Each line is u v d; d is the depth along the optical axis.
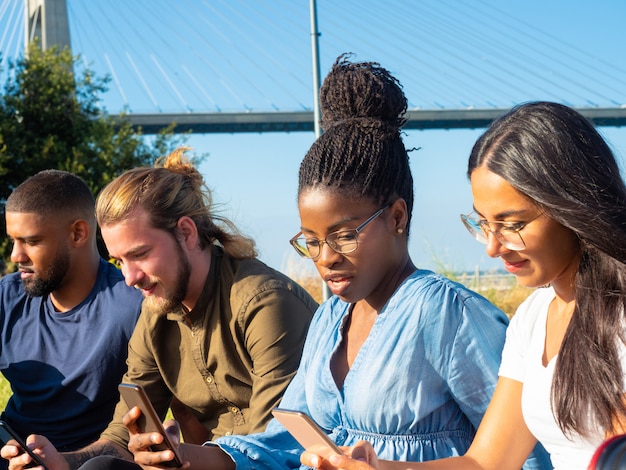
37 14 40.69
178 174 2.67
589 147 1.69
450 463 1.90
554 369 1.78
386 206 2.07
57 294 3.04
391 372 2.02
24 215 2.96
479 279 9.18
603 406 1.66
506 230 1.70
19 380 3.09
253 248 2.71
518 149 1.68
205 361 2.66
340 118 2.17
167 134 21.23
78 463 2.50
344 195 2.02
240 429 2.67
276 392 2.49
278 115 47.47
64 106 20.52
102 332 2.98
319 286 10.27
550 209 1.65
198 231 2.64
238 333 2.59
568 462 1.80
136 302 2.97
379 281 2.10
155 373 2.79
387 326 2.06
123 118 21.94
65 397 3.02
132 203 2.54
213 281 2.63
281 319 2.54
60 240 2.98
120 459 2.14
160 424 2.02
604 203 1.66
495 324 2.04
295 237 2.12
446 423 2.07
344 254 2.04
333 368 2.18
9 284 3.17
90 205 3.08
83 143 20.23
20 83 20.50
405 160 2.14
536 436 1.87
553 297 1.92
